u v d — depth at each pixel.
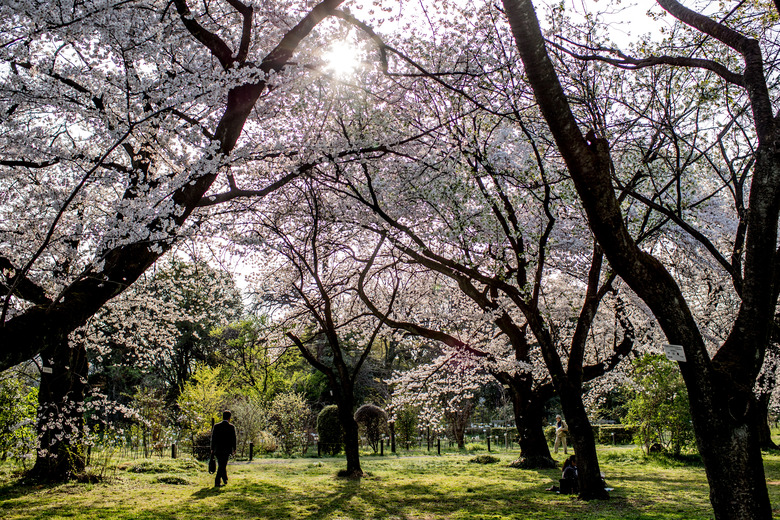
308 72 7.16
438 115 8.73
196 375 23.14
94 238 7.33
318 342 30.41
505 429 26.52
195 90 5.60
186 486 11.41
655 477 12.75
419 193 9.50
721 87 7.70
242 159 6.36
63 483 10.73
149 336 12.53
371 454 21.11
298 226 12.36
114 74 6.40
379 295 16.03
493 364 14.45
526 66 4.09
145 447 17.42
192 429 17.77
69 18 5.67
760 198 4.36
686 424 15.73
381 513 8.64
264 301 15.50
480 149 8.83
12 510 8.21
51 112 7.37
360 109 8.05
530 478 12.84
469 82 8.33
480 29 8.39
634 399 18.14
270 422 23.27
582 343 9.73
